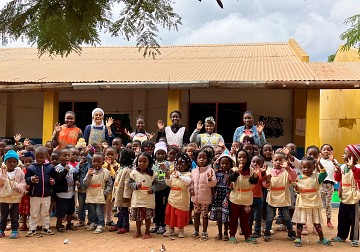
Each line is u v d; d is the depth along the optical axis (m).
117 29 2.55
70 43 2.53
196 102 14.46
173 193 6.47
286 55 15.75
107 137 8.34
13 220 6.37
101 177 6.94
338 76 10.99
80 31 2.50
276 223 7.55
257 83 10.80
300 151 13.75
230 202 6.21
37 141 15.30
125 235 6.61
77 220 7.90
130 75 12.59
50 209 7.19
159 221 6.89
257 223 6.45
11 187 6.32
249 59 15.12
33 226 6.53
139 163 6.44
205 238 6.30
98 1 2.46
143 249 5.69
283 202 6.27
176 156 6.63
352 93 13.96
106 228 7.12
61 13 2.46
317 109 10.84
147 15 2.52
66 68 14.43
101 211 6.86
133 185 6.41
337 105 15.79
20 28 2.44
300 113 13.82
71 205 7.02
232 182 6.11
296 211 6.15
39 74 13.39
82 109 15.25
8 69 14.48
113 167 7.42
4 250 5.58
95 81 11.88
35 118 15.34
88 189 6.93
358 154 6.11
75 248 5.73
